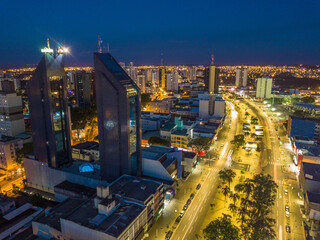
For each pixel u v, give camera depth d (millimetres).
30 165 182875
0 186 183000
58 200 161625
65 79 172625
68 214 115250
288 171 199625
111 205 115188
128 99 147375
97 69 150375
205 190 171625
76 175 164750
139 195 132250
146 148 196750
